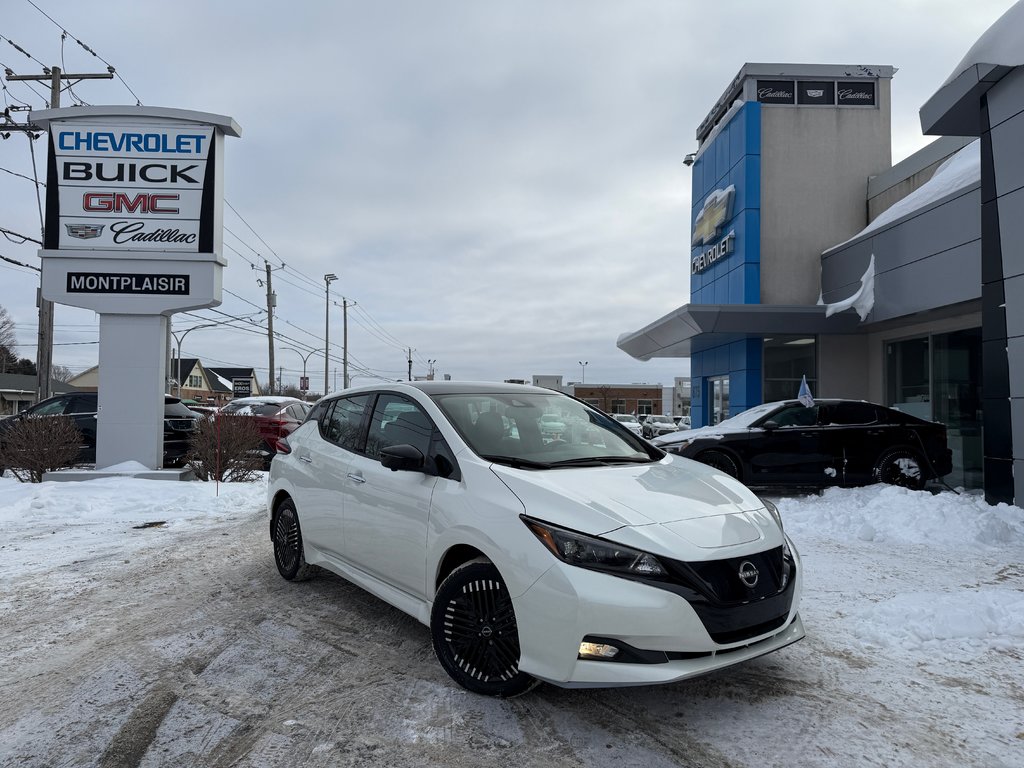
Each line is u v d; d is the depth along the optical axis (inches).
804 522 309.7
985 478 333.1
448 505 147.7
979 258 408.2
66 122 467.8
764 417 394.9
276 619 188.9
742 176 653.9
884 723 127.8
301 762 115.7
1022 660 156.2
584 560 122.8
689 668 118.3
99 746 121.1
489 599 137.2
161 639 174.2
